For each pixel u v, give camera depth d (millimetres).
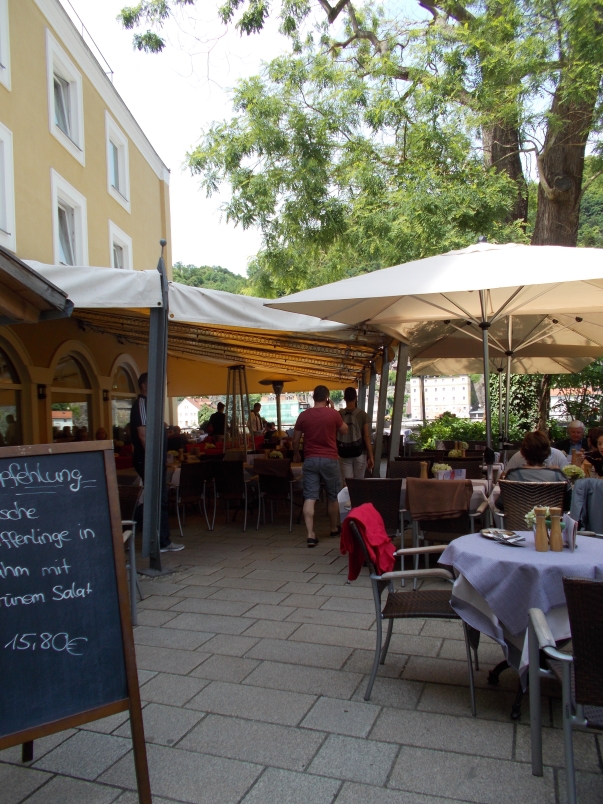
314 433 7426
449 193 13047
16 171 9547
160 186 18828
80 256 12172
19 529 2523
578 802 2506
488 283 4895
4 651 2434
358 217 14781
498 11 12086
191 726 3232
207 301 6391
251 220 15367
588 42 10508
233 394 14961
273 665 3949
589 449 7918
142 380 7312
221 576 6141
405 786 2660
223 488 8680
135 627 4746
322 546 7383
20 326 9820
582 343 9383
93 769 2893
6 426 9734
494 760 2828
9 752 3072
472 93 13172
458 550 3371
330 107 15016
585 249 5422
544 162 11867
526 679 2977
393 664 3918
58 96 11922
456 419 14562
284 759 2898
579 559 3090
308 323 7352
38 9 10445
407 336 8867
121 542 2672
